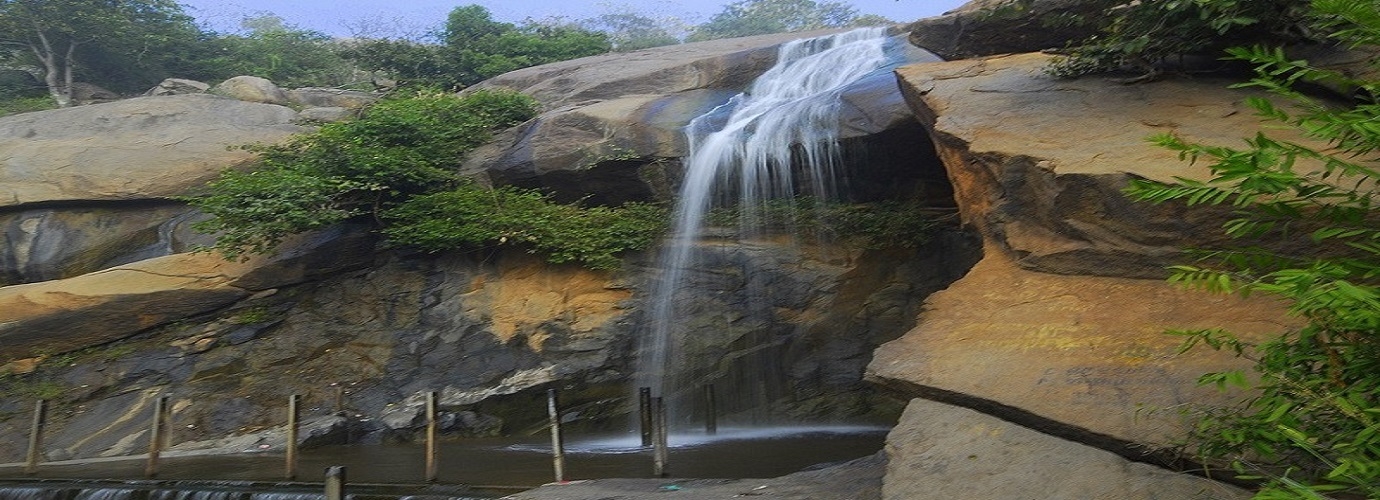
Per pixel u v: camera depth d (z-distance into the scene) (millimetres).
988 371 6828
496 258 15688
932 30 15781
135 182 19906
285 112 23172
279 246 16359
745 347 14391
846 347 14258
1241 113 9219
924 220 14547
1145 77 10500
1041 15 13141
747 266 14664
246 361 15141
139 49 33688
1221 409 5348
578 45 28125
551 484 8164
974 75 11875
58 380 14906
